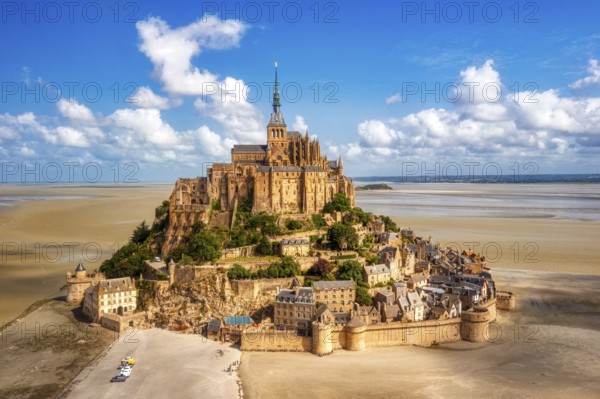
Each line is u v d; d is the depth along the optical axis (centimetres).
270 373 15475
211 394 14150
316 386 14562
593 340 18188
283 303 18862
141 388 14575
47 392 14388
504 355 16888
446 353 17138
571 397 13762
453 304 19675
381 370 15662
